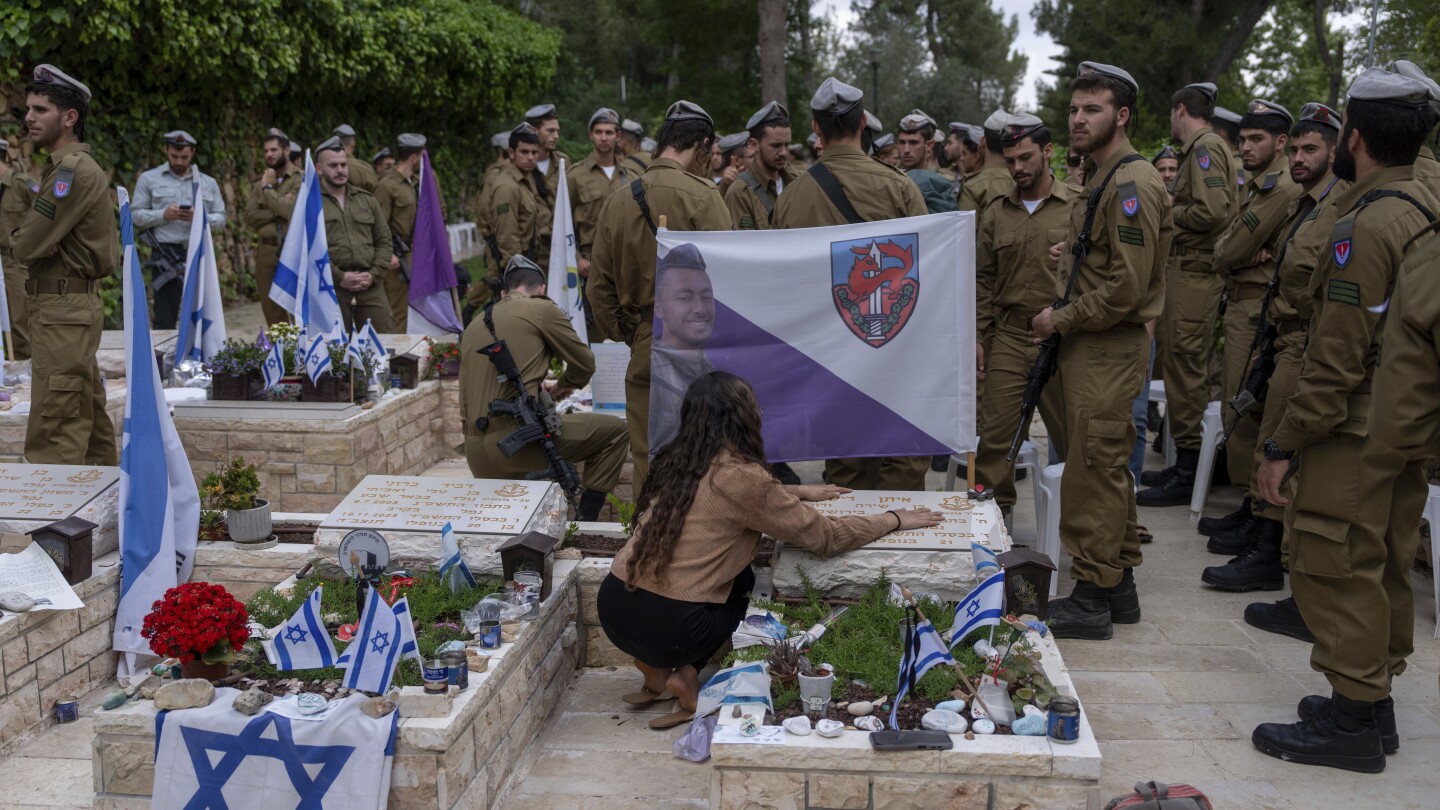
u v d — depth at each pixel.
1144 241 4.53
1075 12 26.62
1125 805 3.21
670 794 3.83
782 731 3.46
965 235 4.78
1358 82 3.69
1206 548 6.38
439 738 3.44
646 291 5.48
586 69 36.28
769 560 4.91
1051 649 4.07
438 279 10.48
